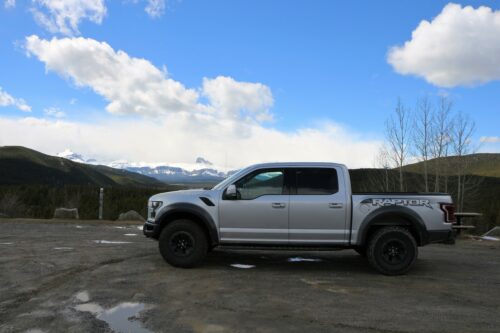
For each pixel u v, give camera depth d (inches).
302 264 342.3
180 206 315.9
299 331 194.5
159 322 201.8
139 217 706.2
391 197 310.0
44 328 191.5
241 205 312.3
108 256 354.3
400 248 305.7
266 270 317.7
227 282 277.7
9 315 207.2
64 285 260.8
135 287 259.9
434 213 308.3
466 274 314.2
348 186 312.8
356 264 345.4
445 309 228.7
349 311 223.3
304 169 316.5
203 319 207.3
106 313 212.8
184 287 262.8
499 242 506.9
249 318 210.1
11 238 452.4
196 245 314.2
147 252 377.1
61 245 408.5
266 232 311.3
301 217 309.4
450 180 1428.4
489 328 201.9
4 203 1126.4
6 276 281.0
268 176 316.8
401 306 233.1
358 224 308.3
